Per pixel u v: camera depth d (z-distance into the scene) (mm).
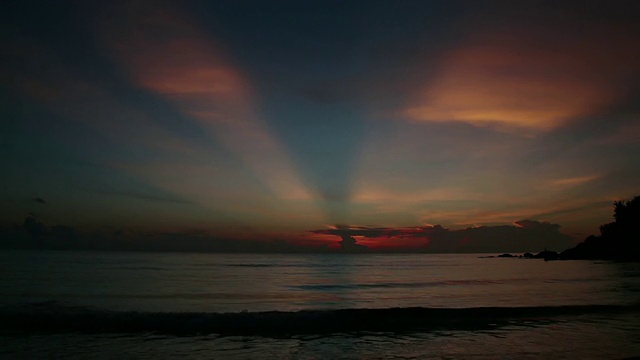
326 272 63844
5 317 17188
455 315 18953
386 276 54625
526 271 63906
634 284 38500
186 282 41688
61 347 13461
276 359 12281
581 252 111625
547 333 15867
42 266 65688
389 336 15391
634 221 103812
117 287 35344
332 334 15633
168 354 12734
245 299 28422
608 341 14555
